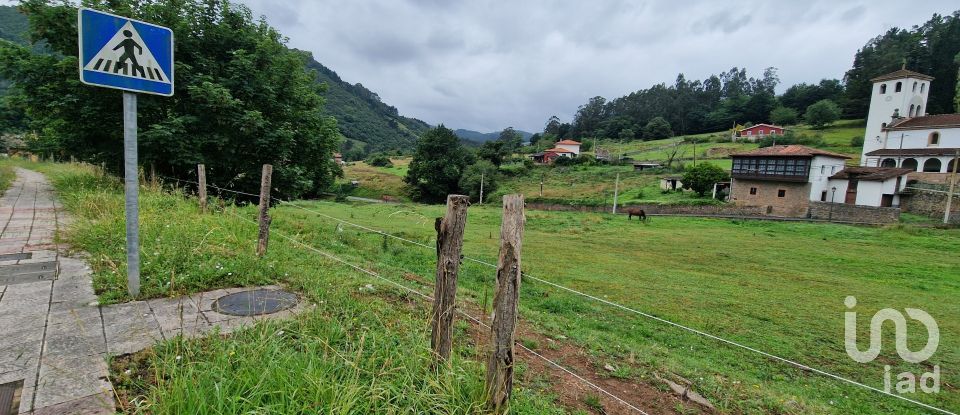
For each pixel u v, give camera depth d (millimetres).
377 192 65000
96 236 5363
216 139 11438
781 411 4039
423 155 60812
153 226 5723
